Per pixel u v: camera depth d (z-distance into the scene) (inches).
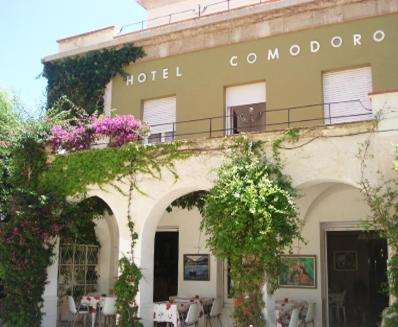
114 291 426.0
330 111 494.6
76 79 625.3
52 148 482.9
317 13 511.8
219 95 545.6
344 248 608.1
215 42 557.6
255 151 384.2
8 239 450.9
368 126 348.2
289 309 440.1
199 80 560.1
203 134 547.5
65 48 657.0
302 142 370.0
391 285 319.0
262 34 534.0
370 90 480.4
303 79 506.6
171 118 575.5
